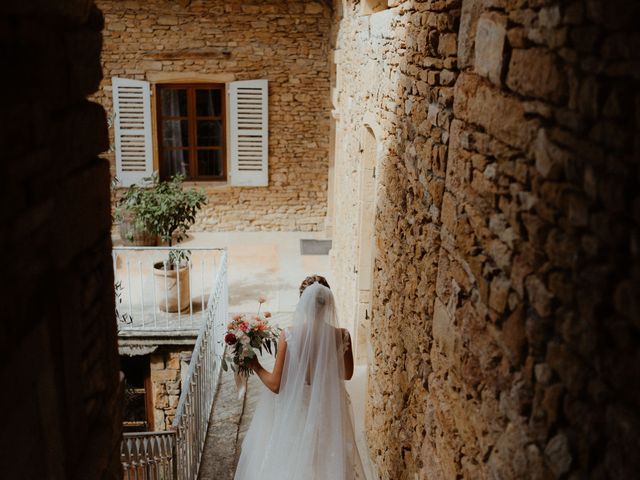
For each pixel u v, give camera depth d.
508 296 2.11
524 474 1.96
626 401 1.48
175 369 6.95
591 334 1.60
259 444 4.22
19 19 1.58
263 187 10.32
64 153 1.89
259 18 9.55
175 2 9.38
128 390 7.26
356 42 6.41
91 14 2.10
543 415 1.86
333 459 3.77
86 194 2.07
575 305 1.68
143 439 4.02
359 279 6.09
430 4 3.18
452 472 2.68
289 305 7.81
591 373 1.61
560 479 1.74
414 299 3.46
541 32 1.86
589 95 1.61
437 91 3.06
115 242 9.74
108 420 2.37
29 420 1.69
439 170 3.02
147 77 9.66
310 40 9.68
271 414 4.22
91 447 2.16
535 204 1.91
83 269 2.12
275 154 10.20
